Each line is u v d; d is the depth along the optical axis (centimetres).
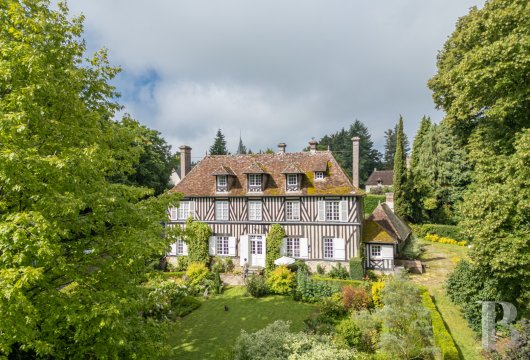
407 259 2906
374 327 1503
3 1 916
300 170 2647
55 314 738
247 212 2791
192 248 2830
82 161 769
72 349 849
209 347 1586
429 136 4256
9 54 773
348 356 1127
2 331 683
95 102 1240
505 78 1614
